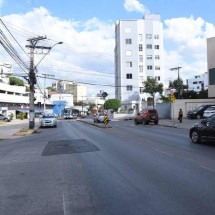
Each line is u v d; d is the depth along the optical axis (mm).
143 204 6789
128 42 97312
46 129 38531
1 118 67500
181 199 7098
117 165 11422
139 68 98000
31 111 37969
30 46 38562
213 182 8633
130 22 97500
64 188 8336
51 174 10203
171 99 37562
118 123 49125
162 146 17016
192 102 53562
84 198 7355
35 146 18906
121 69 97250
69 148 17000
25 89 109500
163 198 7195
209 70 46594
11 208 6781
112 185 8492
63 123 55812
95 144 18594
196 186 8203
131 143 18797
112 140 20891
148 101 89688
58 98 137250
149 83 84375
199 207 6523
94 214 6246
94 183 8773
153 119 42281
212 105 48031
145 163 11711
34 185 8789
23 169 11281
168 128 33844
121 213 6258
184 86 87500
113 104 93750
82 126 42875
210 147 16406
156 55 98875
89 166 11367
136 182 8758
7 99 88938
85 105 151125
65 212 6414
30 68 38438
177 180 8898
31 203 7105
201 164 11344
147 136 23594
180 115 41219
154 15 99312
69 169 10922
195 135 18359
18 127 44188
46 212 6457
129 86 97250
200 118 47250
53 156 14234
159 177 9320
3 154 15758
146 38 98688
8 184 9000
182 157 13016
